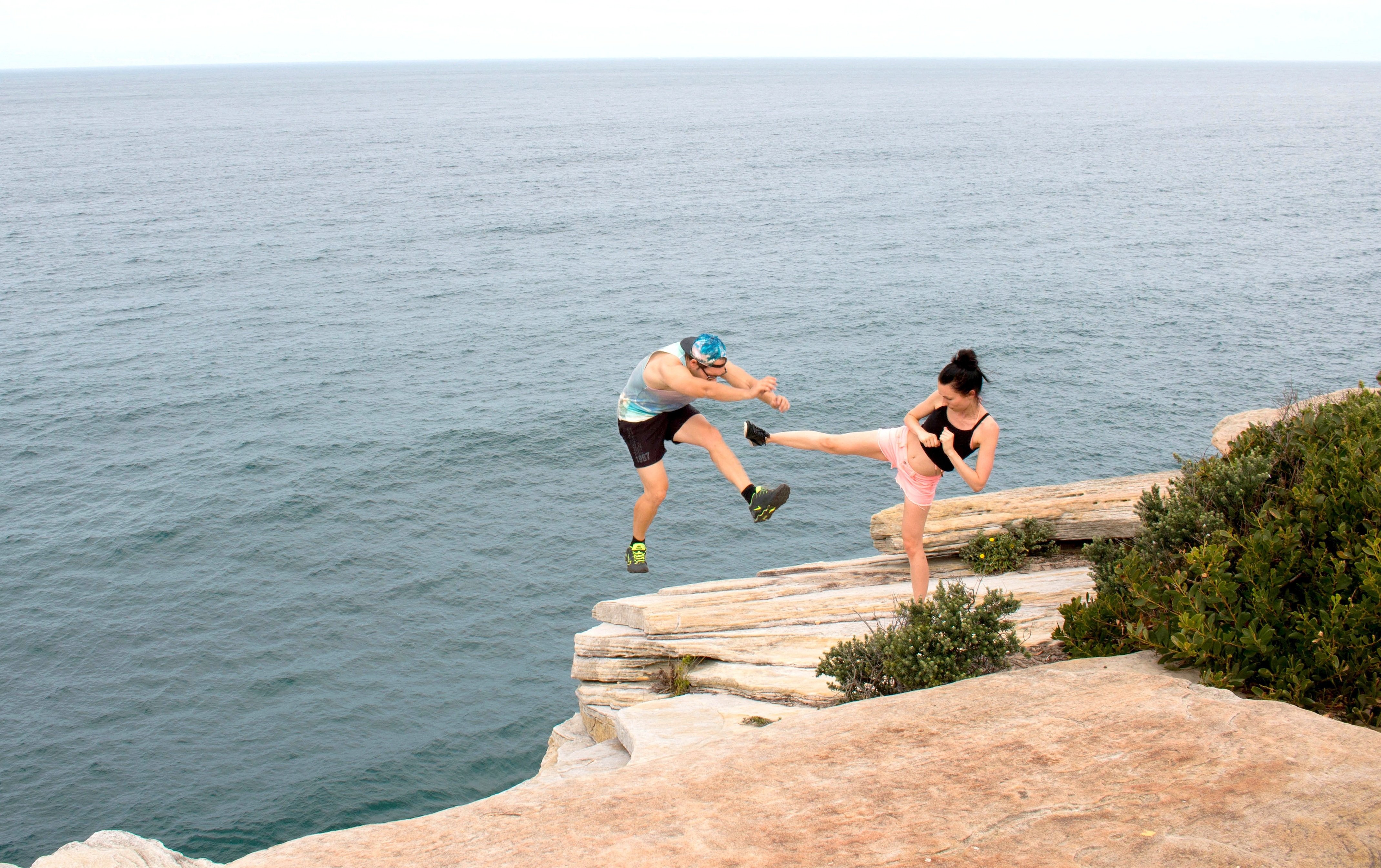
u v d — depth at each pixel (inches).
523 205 4370.1
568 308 2556.6
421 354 2169.0
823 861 165.3
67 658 1102.4
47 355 2113.7
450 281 2869.1
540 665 1105.4
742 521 1416.1
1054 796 181.9
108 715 1011.9
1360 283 2672.2
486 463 1606.8
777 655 392.8
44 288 2704.2
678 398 263.6
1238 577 275.4
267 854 182.5
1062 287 2699.3
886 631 330.3
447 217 4013.3
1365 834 162.1
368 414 1808.6
